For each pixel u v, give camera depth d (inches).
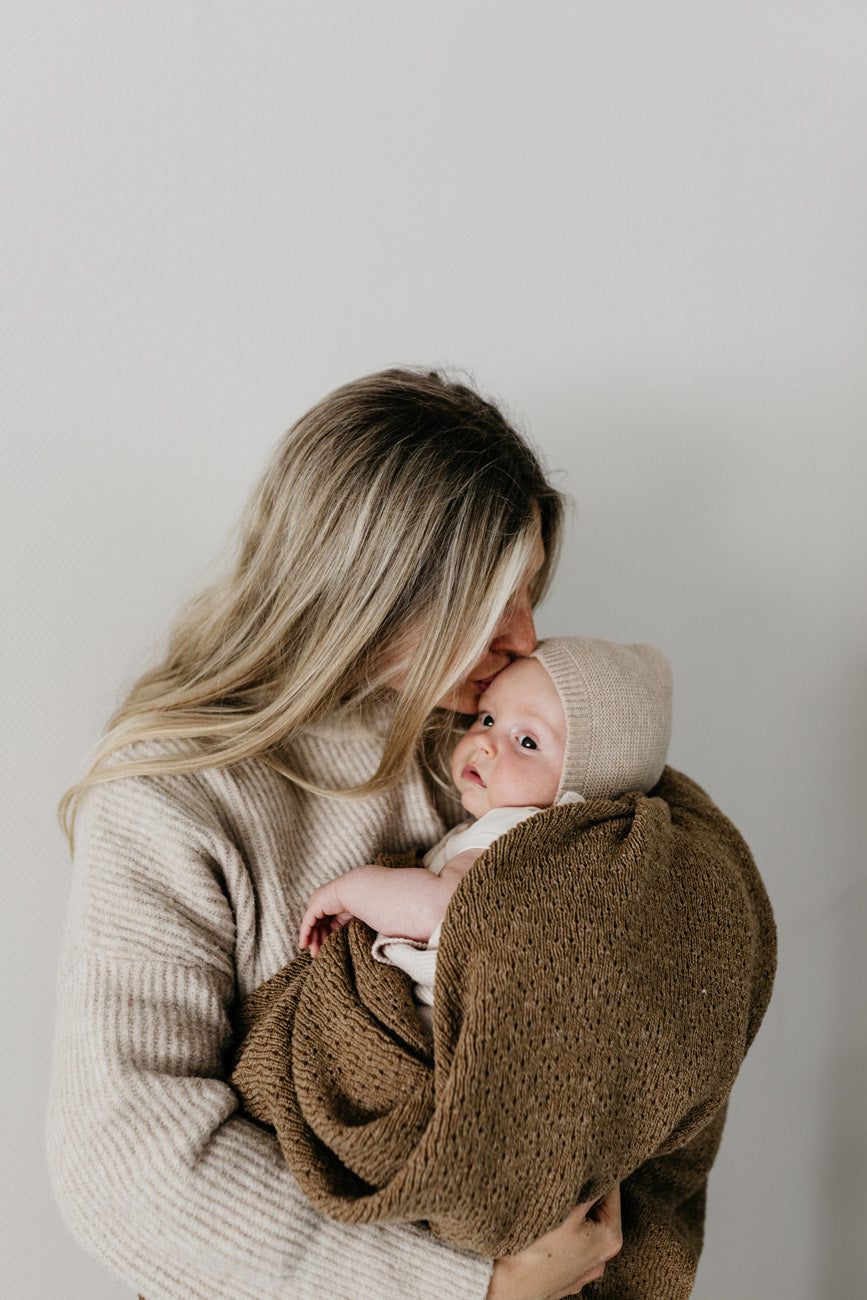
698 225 50.8
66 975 31.4
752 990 39.3
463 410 36.3
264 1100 31.2
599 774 37.4
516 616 37.6
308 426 35.7
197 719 35.2
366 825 39.4
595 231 49.1
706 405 52.7
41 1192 46.1
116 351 41.9
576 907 30.5
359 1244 28.9
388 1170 28.0
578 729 36.6
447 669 35.3
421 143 45.3
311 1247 28.5
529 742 37.6
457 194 46.4
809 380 54.3
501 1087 27.6
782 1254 61.8
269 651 36.0
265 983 35.0
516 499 35.8
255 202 43.0
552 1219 27.9
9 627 41.9
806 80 51.4
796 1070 60.4
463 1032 28.1
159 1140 28.2
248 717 35.4
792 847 58.9
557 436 50.7
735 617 55.4
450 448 34.6
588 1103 28.4
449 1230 27.7
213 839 33.6
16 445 40.8
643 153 49.1
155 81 40.3
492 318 48.4
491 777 37.8
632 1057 29.8
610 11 46.9
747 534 54.7
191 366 43.4
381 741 40.4
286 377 45.4
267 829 36.3
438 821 42.3
